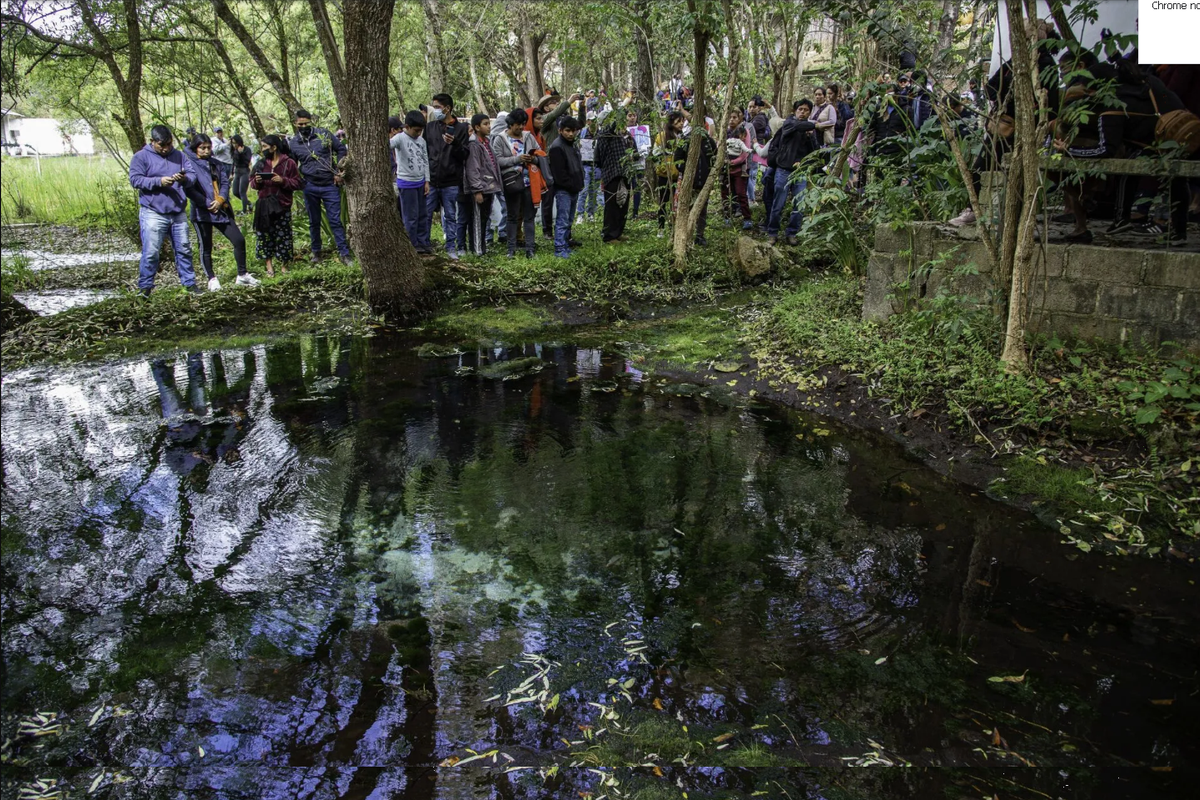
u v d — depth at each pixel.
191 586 3.89
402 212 9.93
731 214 12.01
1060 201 7.27
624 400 6.35
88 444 5.50
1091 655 3.32
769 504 4.65
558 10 13.93
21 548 4.21
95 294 10.00
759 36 10.66
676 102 11.21
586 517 4.53
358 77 7.86
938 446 5.21
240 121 13.56
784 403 6.19
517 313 8.66
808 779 2.71
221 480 4.98
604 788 2.68
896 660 3.31
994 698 3.09
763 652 3.38
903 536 4.27
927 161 7.30
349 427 5.80
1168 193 5.54
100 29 11.16
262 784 2.73
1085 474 4.63
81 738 2.95
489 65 18.67
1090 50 5.07
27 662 3.37
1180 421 4.75
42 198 18.12
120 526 4.44
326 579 3.95
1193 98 6.39
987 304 6.17
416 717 3.03
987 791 2.64
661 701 3.10
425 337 8.07
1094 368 5.39
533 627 3.57
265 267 10.61
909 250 6.63
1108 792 2.63
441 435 5.67
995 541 4.21
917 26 6.28
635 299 9.17
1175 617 3.57
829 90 12.00
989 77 6.27
